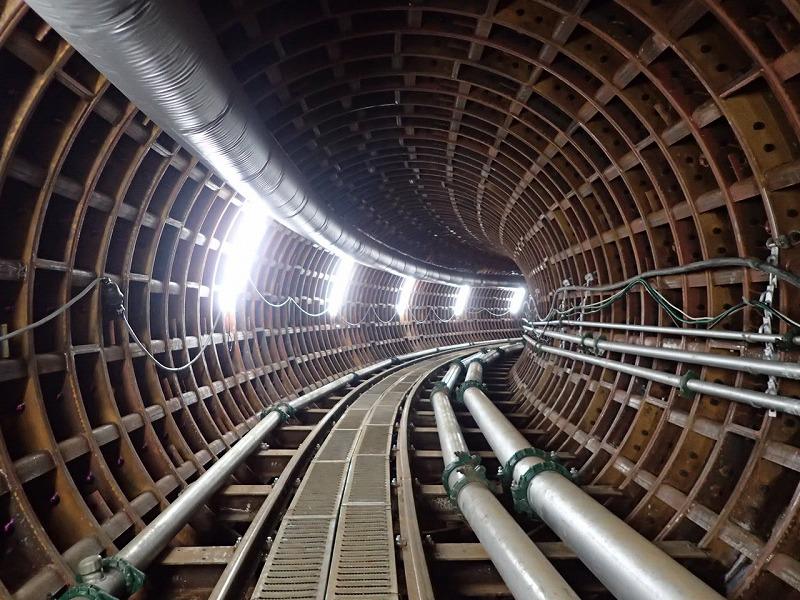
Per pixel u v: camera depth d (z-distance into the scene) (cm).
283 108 680
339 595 407
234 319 1027
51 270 491
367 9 536
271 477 748
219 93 403
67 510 461
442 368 1778
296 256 1291
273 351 1223
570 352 935
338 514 544
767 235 456
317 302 1545
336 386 1312
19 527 407
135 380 624
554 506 442
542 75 616
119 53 297
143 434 627
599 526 375
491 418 781
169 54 320
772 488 429
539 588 316
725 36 402
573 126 646
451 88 732
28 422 464
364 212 1308
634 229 658
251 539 482
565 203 846
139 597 437
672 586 295
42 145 455
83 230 555
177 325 784
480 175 1030
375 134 904
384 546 479
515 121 770
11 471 413
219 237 884
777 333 449
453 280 2194
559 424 881
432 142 955
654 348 602
